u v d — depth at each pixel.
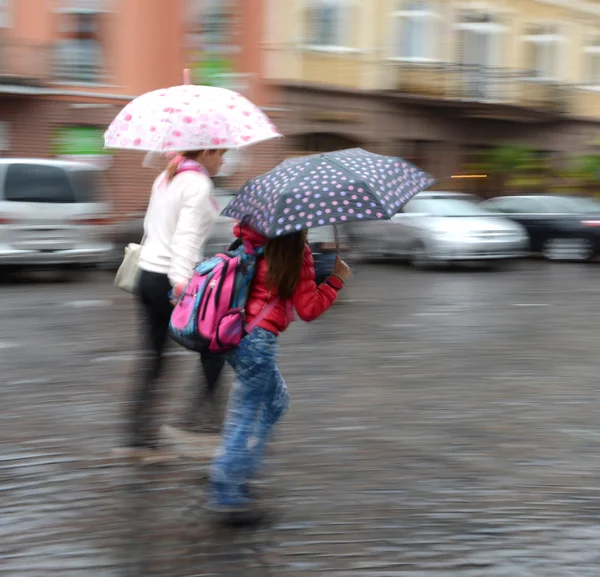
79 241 14.92
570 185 29.34
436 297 13.45
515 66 30.50
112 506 4.44
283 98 25.16
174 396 6.74
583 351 8.89
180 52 24.28
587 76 32.94
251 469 4.30
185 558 3.84
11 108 22.17
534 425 6.05
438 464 5.18
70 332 9.65
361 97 26.58
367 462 5.20
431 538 4.11
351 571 3.74
